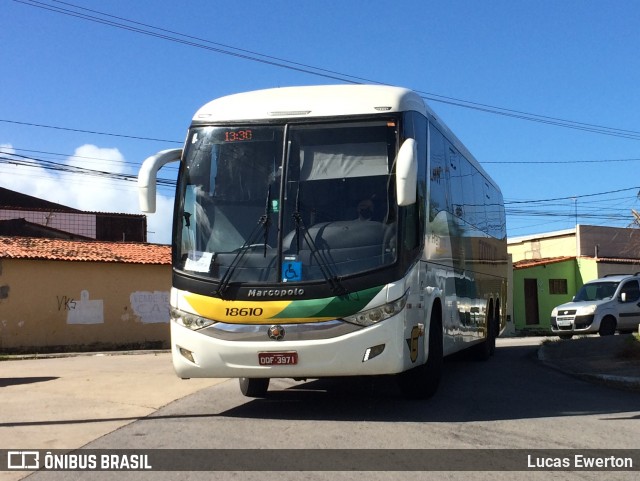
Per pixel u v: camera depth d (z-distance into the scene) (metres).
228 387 10.08
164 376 11.88
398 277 7.11
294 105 7.72
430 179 8.66
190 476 5.35
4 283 21.88
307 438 6.51
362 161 7.45
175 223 7.65
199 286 7.25
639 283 22.09
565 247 40.81
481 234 13.32
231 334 7.07
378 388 9.79
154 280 24.84
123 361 16.31
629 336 15.42
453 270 10.19
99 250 24.92
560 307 21.91
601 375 10.54
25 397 9.48
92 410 8.30
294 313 6.95
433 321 8.76
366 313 6.95
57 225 32.69
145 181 7.59
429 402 8.56
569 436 6.64
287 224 7.29
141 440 6.57
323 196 7.37
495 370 12.34
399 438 6.49
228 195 7.55
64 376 12.27
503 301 16.53
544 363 13.39
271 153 7.59
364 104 7.64
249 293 7.07
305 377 7.28
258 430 6.89
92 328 23.34
